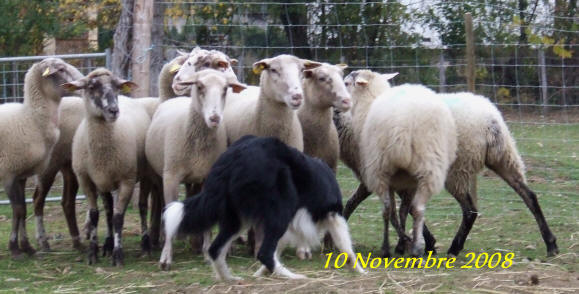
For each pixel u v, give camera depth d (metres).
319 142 5.25
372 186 4.96
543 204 6.28
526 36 10.02
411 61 9.98
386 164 4.86
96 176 5.00
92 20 11.20
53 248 5.52
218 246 4.30
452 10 10.11
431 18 10.20
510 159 5.05
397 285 4.25
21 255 5.18
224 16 10.20
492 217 6.00
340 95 5.07
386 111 4.86
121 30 6.62
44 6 10.51
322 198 4.39
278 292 4.17
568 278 4.35
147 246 5.25
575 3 11.35
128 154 5.01
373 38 10.32
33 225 6.21
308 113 5.21
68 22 11.28
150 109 5.66
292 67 4.96
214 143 4.96
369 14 10.28
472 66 5.98
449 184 5.07
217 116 4.75
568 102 10.52
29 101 5.17
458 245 5.07
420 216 4.82
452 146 4.90
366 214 6.23
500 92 9.49
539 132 8.19
